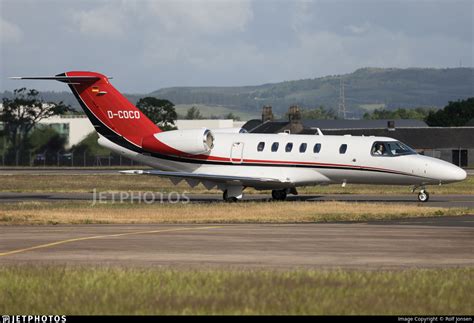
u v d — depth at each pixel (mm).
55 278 40312
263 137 102875
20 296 36656
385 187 131500
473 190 124625
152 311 33188
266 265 46781
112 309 33594
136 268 44656
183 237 60000
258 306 33844
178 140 103438
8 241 58094
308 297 35344
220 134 105125
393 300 34969
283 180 99375
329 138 100375
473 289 37531
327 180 100812
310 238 59062
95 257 50312
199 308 33594
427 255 50656
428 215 78375
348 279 39531
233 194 102250
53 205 92812
